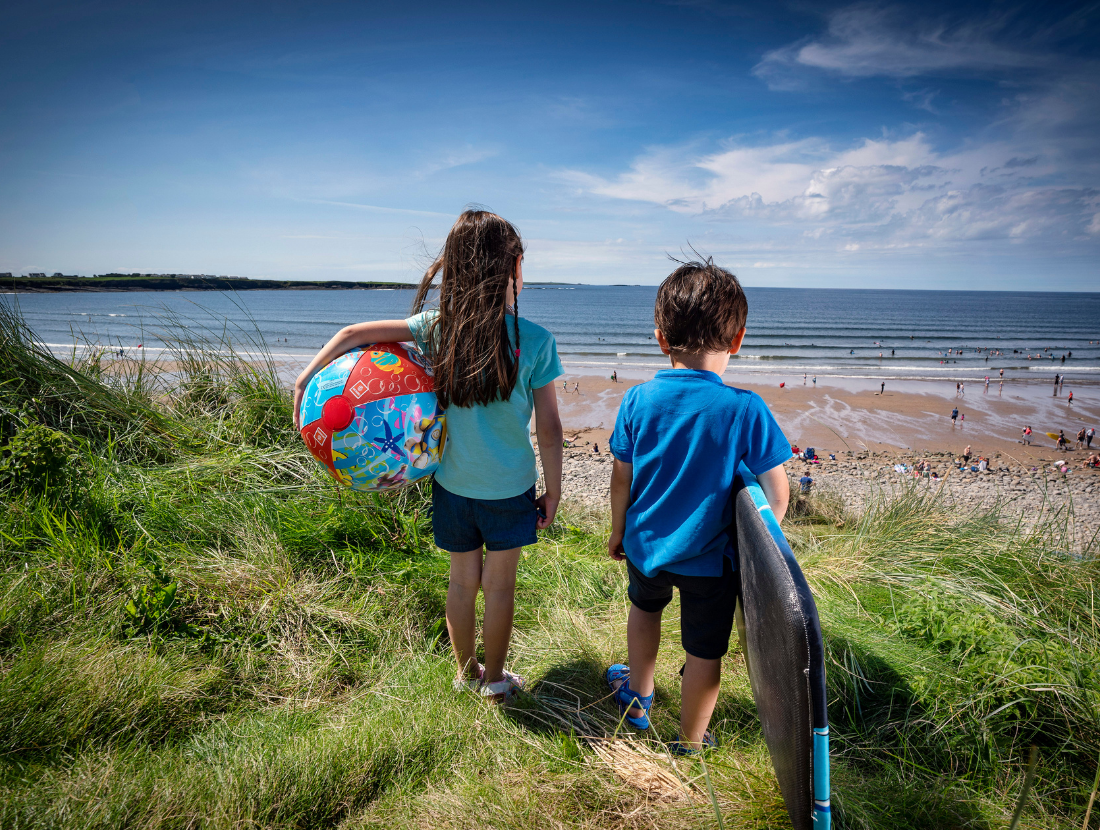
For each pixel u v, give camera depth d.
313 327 57.84
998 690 1.70
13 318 3.21
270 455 3.22
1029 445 17.53
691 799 1.39
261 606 2.06
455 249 1.61
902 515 3.37
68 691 1.51
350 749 1.46
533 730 1.72
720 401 1.49
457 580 1.86
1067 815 1.40
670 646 2.18
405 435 1.62
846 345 47.81
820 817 1.01
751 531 1.26
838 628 2.13
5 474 2.37
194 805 1.26
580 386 26.52
